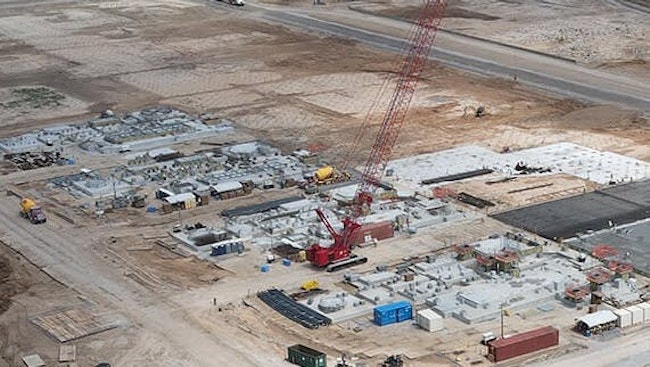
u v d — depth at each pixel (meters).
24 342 101.00
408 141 162.75
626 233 121.75
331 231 117.94
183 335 101.31
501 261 111.12
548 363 92.75
